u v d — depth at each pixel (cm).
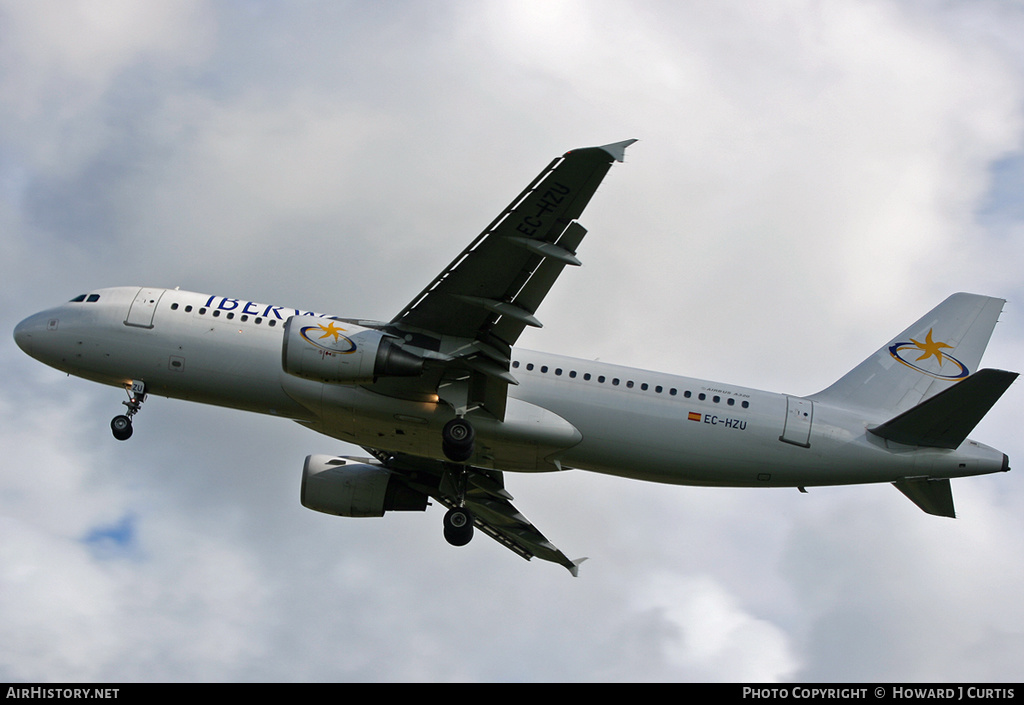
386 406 7806
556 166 6362
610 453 8100
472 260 7019
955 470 8131
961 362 8838
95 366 8262
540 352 8300
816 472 8175
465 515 8400
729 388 8231
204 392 8150
